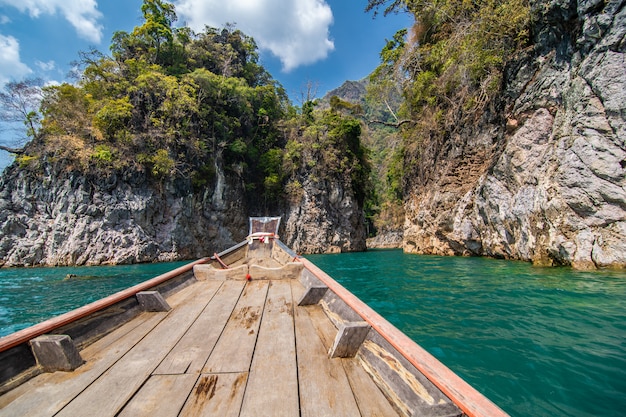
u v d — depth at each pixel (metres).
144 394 1.83
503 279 9.23
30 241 21.89
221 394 1.82
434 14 20.48
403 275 11.84
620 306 5.89
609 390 3.23
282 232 34.69
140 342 2.59
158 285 3.93
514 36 13.56
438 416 1.40
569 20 10.53
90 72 26.58
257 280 4.93
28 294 11.06
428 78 20.25
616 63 8.94
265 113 36.81
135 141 24.91
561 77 10.98
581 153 9.56
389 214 46.81
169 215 25.97
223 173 30.94
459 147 17.80
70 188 22.59
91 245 22.09
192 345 2.52
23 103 25.80
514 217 12.60
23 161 23.19
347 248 35.16
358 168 36.50
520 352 4.21
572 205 9.71
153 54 32.25
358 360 2.24
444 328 5.32
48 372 2.07
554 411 2.94
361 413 1.64
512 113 13.47
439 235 19.67
